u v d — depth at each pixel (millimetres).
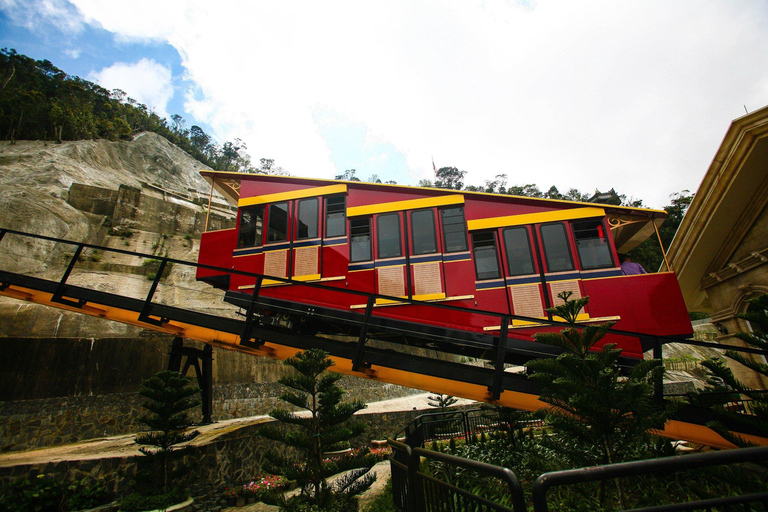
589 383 4520
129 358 13516
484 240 7844
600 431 4484
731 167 8164
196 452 9117
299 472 5730
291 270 8023
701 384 19172
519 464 6902
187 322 7738
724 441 5641
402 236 7953
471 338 7098
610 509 4504
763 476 3926
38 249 28797
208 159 100312
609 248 7320
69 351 12141
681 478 5324
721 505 2086
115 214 39219
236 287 8141
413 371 6910
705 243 9578
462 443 10383
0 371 10695
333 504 5711
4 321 16609
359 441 15477
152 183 64188
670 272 6926
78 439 11414
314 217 8297
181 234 43250
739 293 9461
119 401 12688
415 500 3852
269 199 8617
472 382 6656
